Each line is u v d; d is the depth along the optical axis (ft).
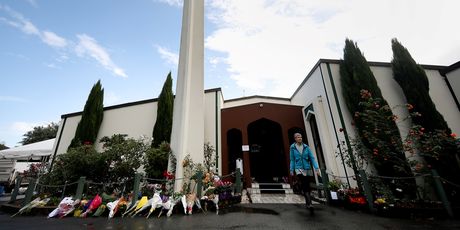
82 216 14.44
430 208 13.34
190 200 15.49
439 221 12.09
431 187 17.83
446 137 17.12
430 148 17.40
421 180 18.89
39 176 22.02
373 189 16.21
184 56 27.43
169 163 23.16
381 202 13.92
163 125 33.14
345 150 21.01
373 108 20.79
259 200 20.97
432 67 27.71
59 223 12.65
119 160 22.48
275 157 35.35
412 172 17.35
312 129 29.04
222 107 36.83
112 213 14.16
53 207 16.14
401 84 23.88
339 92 24.76
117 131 36.52
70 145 33.88
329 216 13.37
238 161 32.04
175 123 25.00
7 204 18.40
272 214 14.15
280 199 21.53
